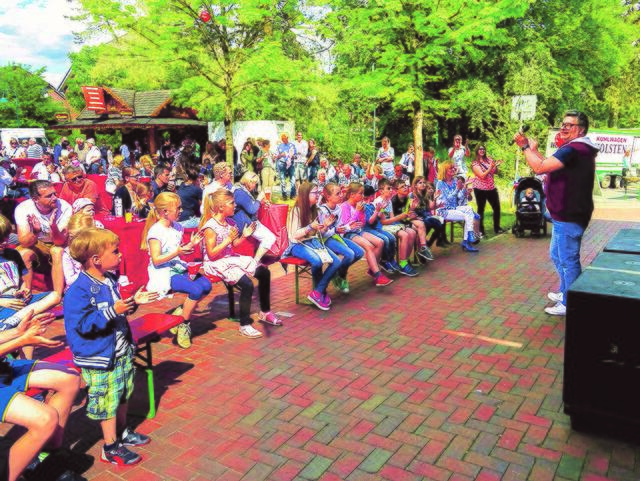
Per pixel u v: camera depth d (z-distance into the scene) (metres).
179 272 5.44
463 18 14.41
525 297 6.96
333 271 6.60
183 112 28.62
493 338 5.54
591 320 3.50
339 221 7.24
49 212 5.50
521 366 4.85
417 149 16.30
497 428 3.80
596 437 3.65
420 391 4.40
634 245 5.09
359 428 3.85
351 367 4.91
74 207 6.02
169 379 4.73
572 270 5.68
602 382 3.53
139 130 31.70
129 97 29.75
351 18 15.21
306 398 4.33
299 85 14.05
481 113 22.08
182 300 7.20
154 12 11.78
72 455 3.58
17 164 18.16
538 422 3.87
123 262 6.48
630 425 3.48
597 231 11.80
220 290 7.73
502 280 7.83
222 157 18.55
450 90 22.88
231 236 5.65
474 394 4.33
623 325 3.41
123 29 11.85
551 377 4.61
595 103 30.12
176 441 3.74
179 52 12.53
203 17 11.66
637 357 3.40
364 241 7.59
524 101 14.12
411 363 4.96
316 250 6.61
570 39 24.89
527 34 23.31
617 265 4.29
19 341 2.97
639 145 22.48
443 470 3.33
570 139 5.43
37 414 2.90
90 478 3.34
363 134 26.20
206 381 4.68
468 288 7.45
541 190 11.07
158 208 5.29
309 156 18.03
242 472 3.37
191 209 7.80
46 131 44.69
